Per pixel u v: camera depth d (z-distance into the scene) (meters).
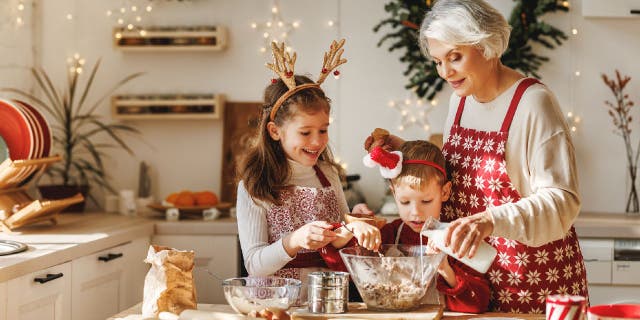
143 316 1.70
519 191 1.92
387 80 3.95
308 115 2.01
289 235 1.90
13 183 3.06
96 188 4.07
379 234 1.73
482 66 1.87
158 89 4.04
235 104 3.99
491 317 1.70
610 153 3.85
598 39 3.84
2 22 3.71
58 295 2.58
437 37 1.84
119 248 3.10
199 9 4.01
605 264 3.34
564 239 1.97
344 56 3.96
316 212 2.13
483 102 1.97
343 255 1.72
